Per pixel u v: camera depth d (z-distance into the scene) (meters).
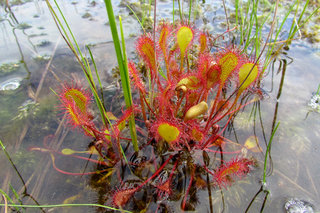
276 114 0.08
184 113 0.07
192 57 0.10
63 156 0.07
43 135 0.07
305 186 0.06
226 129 0.08
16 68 0.10
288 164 0.07
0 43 0.11
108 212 0.06
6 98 0.09
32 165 0.07
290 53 0.11
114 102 0.09
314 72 0.10
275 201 0.06
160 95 0.07
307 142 0.07
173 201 0.06
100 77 0.10
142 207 0.06
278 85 0.09
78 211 0.06
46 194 0.06
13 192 0.06
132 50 0.11
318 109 0.08
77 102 0.07
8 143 0.07
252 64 0.06
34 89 0.09
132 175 0.07
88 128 0.07
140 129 0.08
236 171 0.06
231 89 0.09
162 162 0.07
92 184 0.06
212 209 0.06
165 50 0.07
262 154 0.07
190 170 0.07
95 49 0.11
